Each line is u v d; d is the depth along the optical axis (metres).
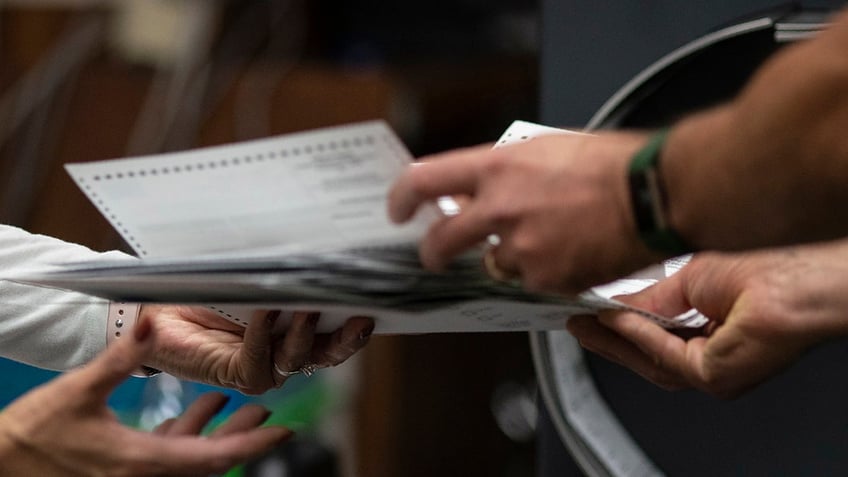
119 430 1.44
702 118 1.39
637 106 1.82
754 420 1.86
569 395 1.87
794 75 1.32
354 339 1.58
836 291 1.63
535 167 1.41
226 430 1.50
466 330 1.65
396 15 3.54
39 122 3.38
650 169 1.38
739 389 1.66
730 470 1.87
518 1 3.51
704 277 1.69
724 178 1.36
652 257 1.41
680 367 1.64
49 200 3.36
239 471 2.68
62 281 1.45
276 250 1.44
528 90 3.44
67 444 1.43
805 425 1.85
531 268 1.42
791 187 1.34
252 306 1.52
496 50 3.51
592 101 1.86
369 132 1.36
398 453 3.39
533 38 3.50
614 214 1.40
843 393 1.83
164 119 3.34
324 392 3.26
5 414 1.44
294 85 3.26
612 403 1.90
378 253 1.43
